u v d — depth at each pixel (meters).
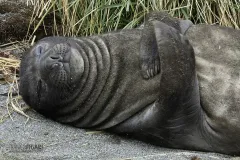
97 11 14.59
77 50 10.84
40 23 14.64
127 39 10.99
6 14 14.84
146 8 14.41
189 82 9.88
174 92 9.80
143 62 10.65
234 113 10.21
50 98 10.88
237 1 14.88
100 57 10.86
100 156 10.08
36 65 10.91
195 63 10.34
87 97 10.79
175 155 9.99
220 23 14.54
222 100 10.30
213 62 10.62
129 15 14.82
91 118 10.90
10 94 12.18
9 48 14.45
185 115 10.08
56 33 14.80
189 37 10.95
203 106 10.32
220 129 10.23
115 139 10.78
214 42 10.85
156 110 10.07
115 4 14.52
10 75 13.15
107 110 10.73
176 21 11.19
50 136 10.77
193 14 14.84
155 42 10.62
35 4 15.02
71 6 14.94
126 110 10.60
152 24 10.40
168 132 10.28
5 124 11.16
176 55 9.88
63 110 11.02
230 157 10.26
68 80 10.62
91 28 14.66
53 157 9.93
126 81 10.66
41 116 11.48
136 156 10.08
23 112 11.54
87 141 10.64
